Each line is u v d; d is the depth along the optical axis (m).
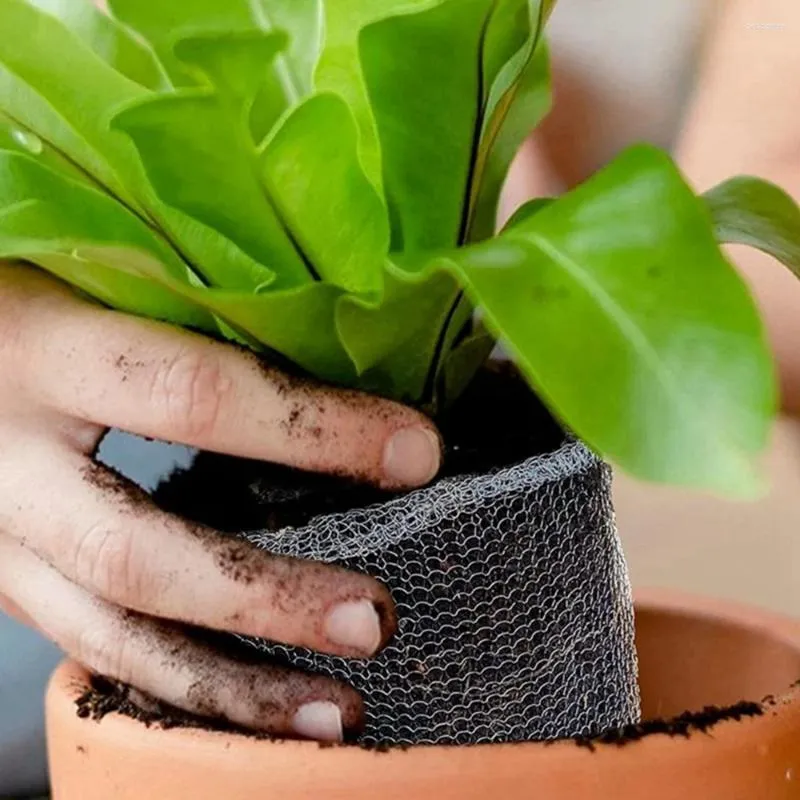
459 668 0.53
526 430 0.55
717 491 0.44
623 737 0.50
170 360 0.51
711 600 0.61
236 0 0.49
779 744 0.50
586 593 0.54
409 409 0.52
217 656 0.53
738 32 0.74
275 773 0.49
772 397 0.44
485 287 0.46
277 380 0.52
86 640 0.54
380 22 0.48
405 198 0.52
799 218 0.51
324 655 0.53
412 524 0.52
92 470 0.53
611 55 0.78
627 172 0.47
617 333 0.45
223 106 0.47
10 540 0.56
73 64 0.49
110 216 0.52
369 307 0.50
